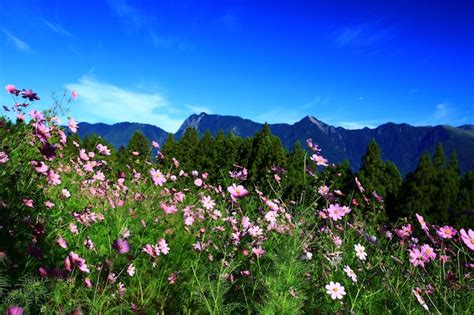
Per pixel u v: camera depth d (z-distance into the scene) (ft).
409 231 15.20
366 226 17.17
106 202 16.10
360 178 72.79
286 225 12.87
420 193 66.74
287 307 9.32
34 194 11.37
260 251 12.35
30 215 10.93
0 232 9.36
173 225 15.84
